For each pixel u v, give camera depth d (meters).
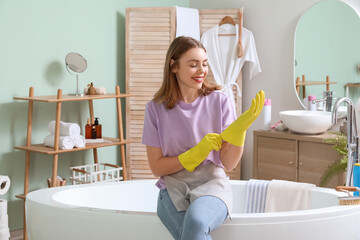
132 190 2.82
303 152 3.58
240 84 4.41
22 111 3.64
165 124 1.99
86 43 4.05
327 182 3.40
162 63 4.33
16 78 3.60
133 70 4.34
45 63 3.77
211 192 1.88
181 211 1.90
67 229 2.22
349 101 2.51
